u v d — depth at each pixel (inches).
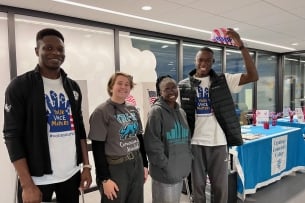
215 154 83.5
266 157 132.0
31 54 122.1
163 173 73.6
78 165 58.6
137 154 71.2
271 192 131.1
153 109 76.2
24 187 48.9
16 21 117.8
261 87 273.6
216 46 218.1
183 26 157.1
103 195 66.4
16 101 49.9
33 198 49.1
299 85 281.9
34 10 120.6
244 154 116.3
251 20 146.9
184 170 76.1
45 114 52.2
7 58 116.0
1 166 113.8
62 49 54.9
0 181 114.1
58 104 54.8
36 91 51.9
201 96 84.5
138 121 74.9
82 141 62.1
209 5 120.2
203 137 83.1
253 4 120.2
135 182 70.1
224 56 223.1
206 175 88.0
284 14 136.3
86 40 141.1
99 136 65.2
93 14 129.1
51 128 53.0
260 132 141.5
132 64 162.4
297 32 179.2
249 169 120.0
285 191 132.3
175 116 77.4
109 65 150.9
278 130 148.3
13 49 116.0
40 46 53.6
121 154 67.0
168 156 73.9
